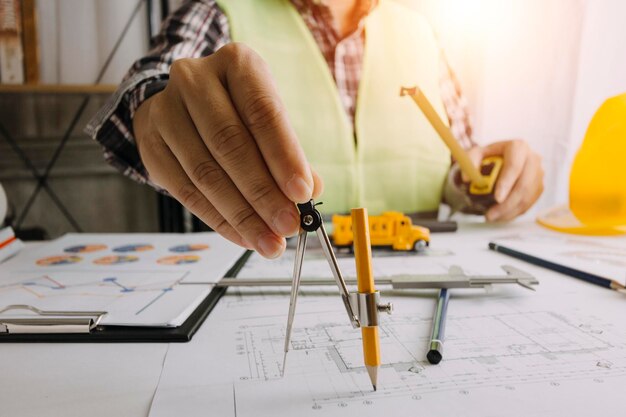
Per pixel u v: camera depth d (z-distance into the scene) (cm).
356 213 26
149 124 38
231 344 31
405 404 23
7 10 122
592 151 64
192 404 23
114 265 49
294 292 28
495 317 35
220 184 32
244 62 35
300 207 28
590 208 65
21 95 127
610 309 36
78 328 32
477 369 26
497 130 124
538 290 41
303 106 101
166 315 34
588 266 49
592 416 22
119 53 129
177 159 36
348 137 102
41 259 52
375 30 104
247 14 99
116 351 30
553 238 64
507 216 75
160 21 129
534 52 119
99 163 133
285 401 23
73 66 129
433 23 114
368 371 24
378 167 103
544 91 120
